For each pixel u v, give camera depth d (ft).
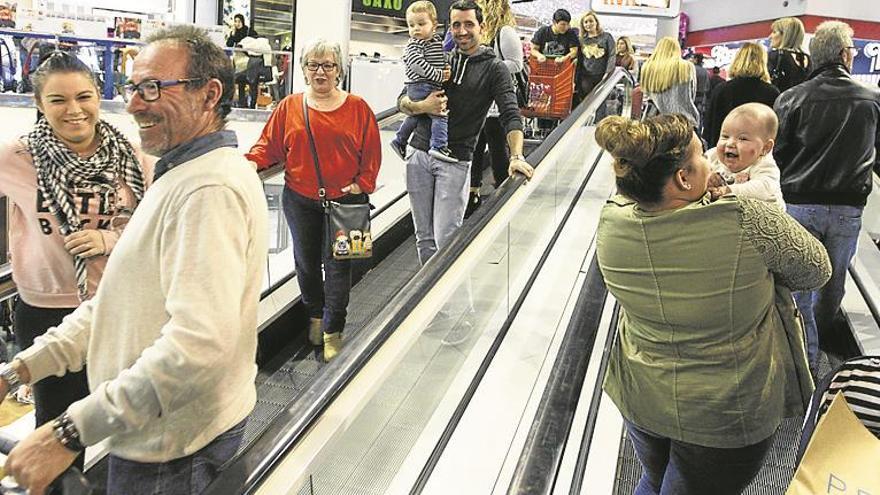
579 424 8.86
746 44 15.20
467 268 8.52
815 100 10.31
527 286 13.67
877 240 15.01
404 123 12.64
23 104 20.74
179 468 5.36
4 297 7.63
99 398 4.73
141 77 5.16
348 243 11.09
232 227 4.96
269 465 4.82
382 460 7.72
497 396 10.52
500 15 14.26
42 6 25.91
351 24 29.01
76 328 5.92
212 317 4.74
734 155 8.52
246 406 5.63
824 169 10.37
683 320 6.03
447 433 9.59
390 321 7.00
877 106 10.21
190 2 35.01
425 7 11.46
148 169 7.72
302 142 10.92
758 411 6.05
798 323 6.31
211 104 5.35
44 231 7.29
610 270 6.45
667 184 5.82
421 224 12.43
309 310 12.08
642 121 5.79
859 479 3.65
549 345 11.98
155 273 5.08
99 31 22.67
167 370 4.64
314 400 5.58
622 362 6.79
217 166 5.06
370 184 11.29
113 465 5.55
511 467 9.24
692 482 6.48
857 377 4.10
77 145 7.36
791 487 3.81
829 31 10.33
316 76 10.84
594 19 23.02
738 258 5.71
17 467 4.67
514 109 11.71
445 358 9.74
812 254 5.77
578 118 15.58
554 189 15.72
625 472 8.96
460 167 11.99
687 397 6.17
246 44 25.31
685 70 18.35
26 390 8.68
